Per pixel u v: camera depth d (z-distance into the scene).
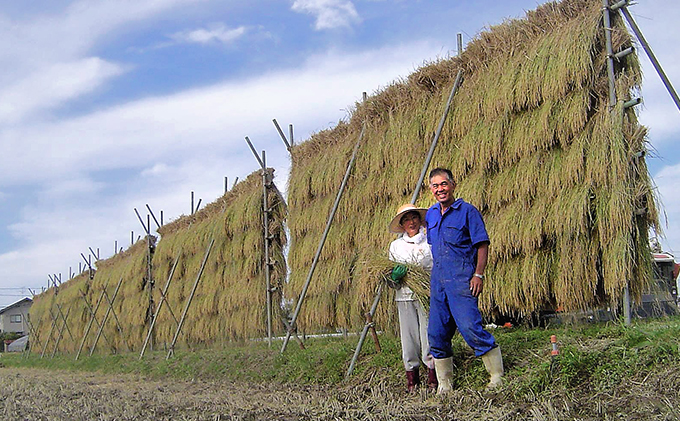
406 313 5.82
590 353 4.67
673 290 6.27
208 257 14.95
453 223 5.13
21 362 27.38
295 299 10.59
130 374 13.66
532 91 6.43
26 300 83.00
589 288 5.80
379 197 8.67
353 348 7.76
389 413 4.89
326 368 7.49
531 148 6.37
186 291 16.20
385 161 8.57
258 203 12.66
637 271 5.47
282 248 12.51
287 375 8.08
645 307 5.79
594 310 6.04
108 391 9.17
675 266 6.29
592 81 5.95
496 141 6.72
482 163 6.89
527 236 6.23
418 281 5.69
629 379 4.19
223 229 13.98
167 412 6.29
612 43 5.87
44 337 31.52
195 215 16.50
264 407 5.86
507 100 6.67
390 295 7.93
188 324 15.80
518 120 6.61
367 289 7.15
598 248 5.75
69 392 9.43
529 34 6.74
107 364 16.78
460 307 5.04
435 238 5.26
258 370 8.99
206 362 11.38
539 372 4.72
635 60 5.81
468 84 7.36
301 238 10.69
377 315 8.20
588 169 5.78
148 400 7.46
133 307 19.91
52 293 31.64
